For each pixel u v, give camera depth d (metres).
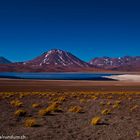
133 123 15.91
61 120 16.45
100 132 13.12
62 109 22.36
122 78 149.75
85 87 69.81
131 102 29.97
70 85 79.69
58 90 57.97
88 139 11.62
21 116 17.88
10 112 20.11
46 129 13.52
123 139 11.78
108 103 26.67
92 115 18.94
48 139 11.45
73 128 13.98
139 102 30.02
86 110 21.94
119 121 16.53
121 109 23.06
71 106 24.95
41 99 32.81
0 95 38.72
